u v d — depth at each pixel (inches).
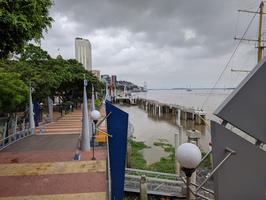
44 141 628.7
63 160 460.4
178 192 501.4
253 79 139.6
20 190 334.0
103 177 378.9
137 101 4035.4
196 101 4357.8
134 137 1323.8
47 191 330.6
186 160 135.9
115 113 384.5
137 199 499.8
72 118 1154.7
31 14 236.2
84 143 524.4
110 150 380.8
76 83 1530.5
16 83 640.4
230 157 136.5
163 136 1403.8
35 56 1099.9
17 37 235.1
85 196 317.1
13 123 697.0
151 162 839.7
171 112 2482.8
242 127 138.1
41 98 877.2
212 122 136.9
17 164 439.8
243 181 138.2
